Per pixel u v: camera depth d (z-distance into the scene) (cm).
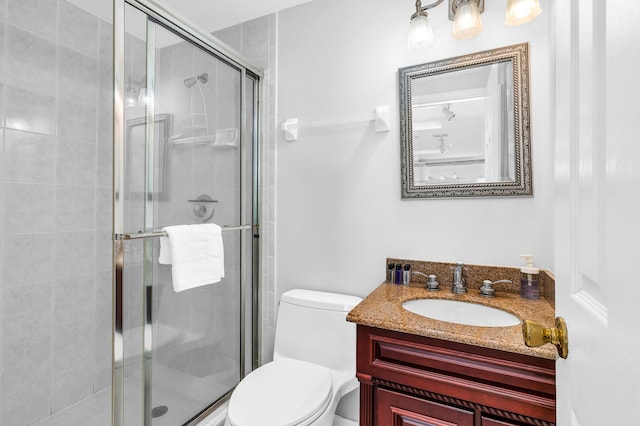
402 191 149
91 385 184
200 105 147
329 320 146
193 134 144
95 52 188
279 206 181
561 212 54
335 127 166
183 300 143
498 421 84
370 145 158
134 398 122
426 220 146
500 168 131
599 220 38
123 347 118
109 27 194
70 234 176
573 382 47
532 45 126
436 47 144
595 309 39
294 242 177
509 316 109
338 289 165
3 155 150
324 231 169
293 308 155
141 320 125
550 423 79
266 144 185
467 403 88
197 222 146
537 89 126
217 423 153
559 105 56
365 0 160
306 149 174
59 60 170
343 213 164
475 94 136
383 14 156
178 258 129
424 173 145
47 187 166
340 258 165
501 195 131
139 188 120
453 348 90
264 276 186
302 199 175
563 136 53
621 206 31
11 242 153
